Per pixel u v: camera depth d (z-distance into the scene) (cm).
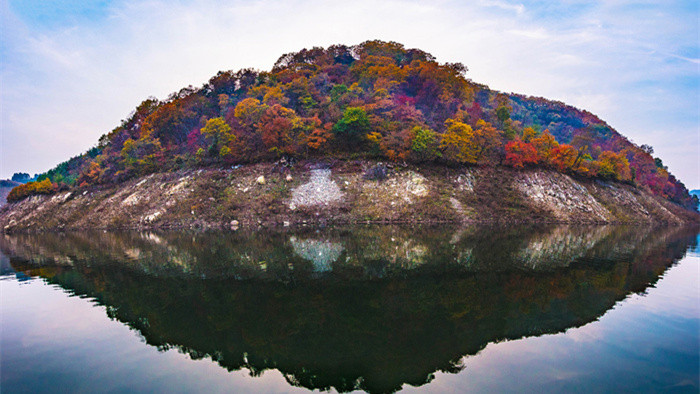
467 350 1227
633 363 1114
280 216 6475
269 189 7012
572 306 1677
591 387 973
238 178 7331
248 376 1077
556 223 6656
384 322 1491
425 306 1689
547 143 8281
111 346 1309
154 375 1089
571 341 1285
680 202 12562
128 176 8819
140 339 1367
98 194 8569
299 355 1203
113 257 3272
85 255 3444
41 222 8156
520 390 963
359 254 3138
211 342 1324
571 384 991
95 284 2233
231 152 7750
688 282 2119
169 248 3766
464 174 7394
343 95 9469
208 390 998
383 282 2145
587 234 4828
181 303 1798
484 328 1419
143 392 990
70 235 6028
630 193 8988
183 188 7325
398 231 5050
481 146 7894
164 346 1300
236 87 12406
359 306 1705
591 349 1216
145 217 6962
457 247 3472
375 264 2681
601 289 1969
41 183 9712
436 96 10581
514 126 10650
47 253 3684
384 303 1744
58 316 1641
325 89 10856
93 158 12100
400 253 3152
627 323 1455
